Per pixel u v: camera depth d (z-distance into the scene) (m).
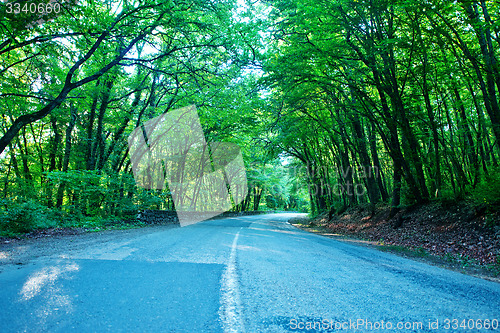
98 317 2.54
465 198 11.05
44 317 2.51
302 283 3.90
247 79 18.16
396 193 14.64
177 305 2.91
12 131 9.30
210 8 12.02
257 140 24.94
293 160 35.88
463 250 8.16
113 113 18.59
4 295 3.09
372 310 2.93
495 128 9.95
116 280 3.77
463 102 11.95
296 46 14.12
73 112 17.47
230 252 6.48
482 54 9.71
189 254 6.04
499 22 8.65
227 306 2.91
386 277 4.53
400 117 13.41
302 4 12.45
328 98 17.52
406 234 11.63
